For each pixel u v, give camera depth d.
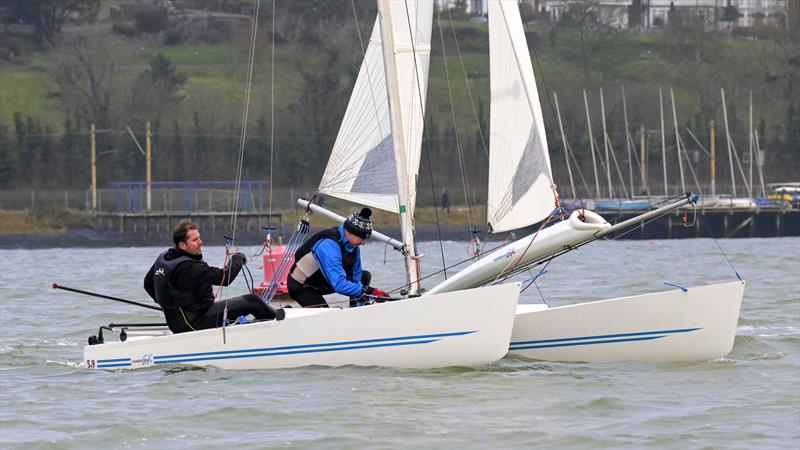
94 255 168.62
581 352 42.66
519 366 41.72
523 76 45.62
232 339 41.06
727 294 41.59
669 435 31.50
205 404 35.59
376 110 49.09
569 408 34.88
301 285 42.47
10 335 57.19
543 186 45.31
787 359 43.94
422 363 40.31
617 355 42.50
